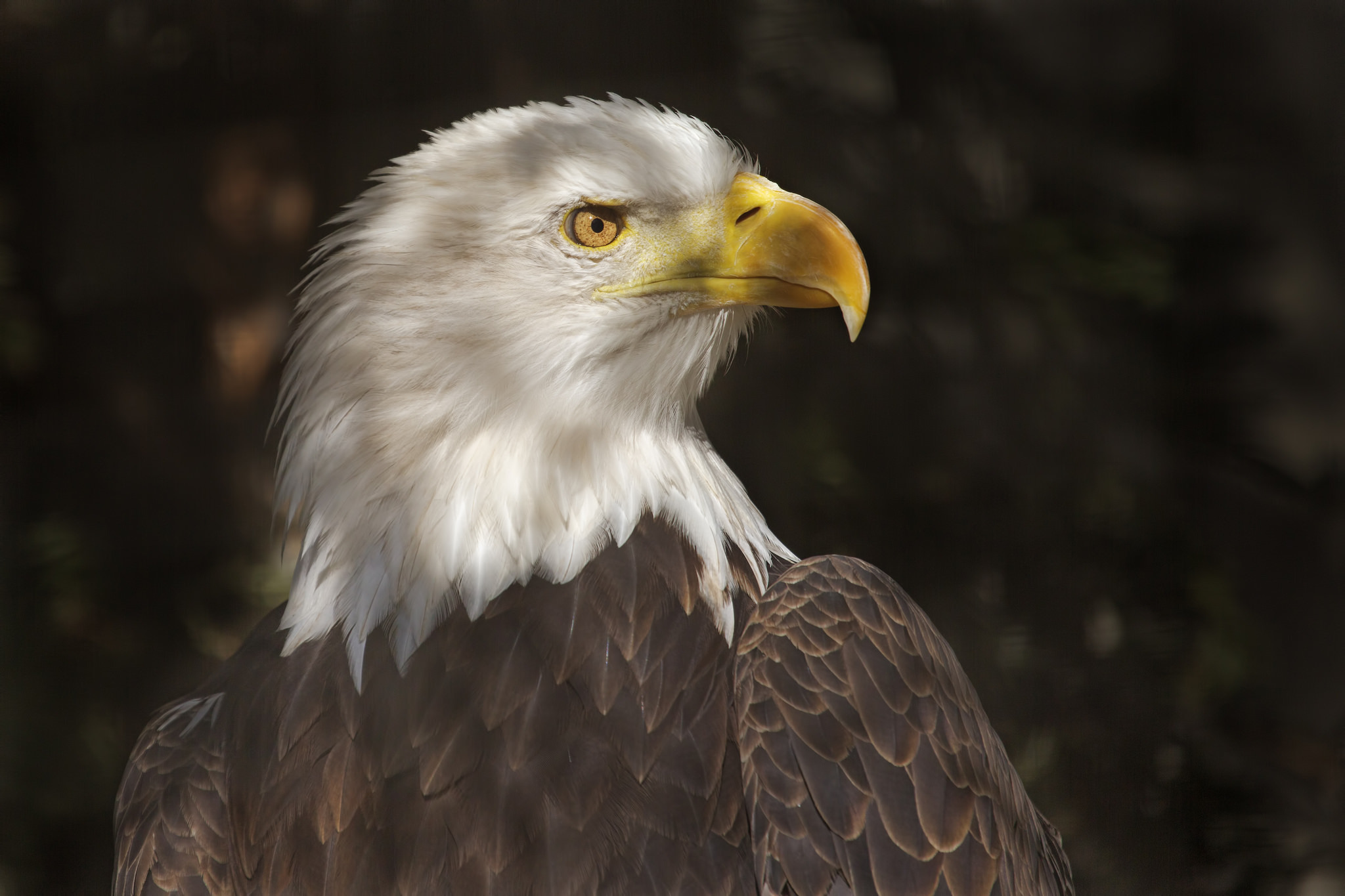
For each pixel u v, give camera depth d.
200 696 5.61
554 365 5.17
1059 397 11.37
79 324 12.84
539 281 5.17
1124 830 10.57
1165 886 10.52
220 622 12.20
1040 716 10.70
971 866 4.71
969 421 11.20
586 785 4.63
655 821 4.59
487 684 4.83
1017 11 11.64
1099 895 10.36
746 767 4.70
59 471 12.46
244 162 12.38
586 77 11.46
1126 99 11.96
